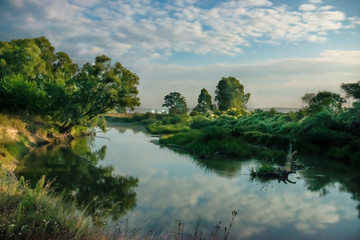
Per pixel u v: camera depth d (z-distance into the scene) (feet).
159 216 26.45
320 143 66.03
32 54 118.11
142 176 44.27
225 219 26.07
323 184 39.17
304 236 22.54
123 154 68.13
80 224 18.54
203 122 130.41
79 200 30.68
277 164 53.31
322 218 26.55
